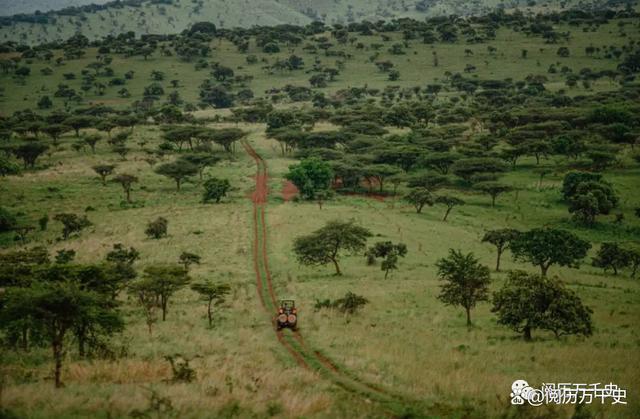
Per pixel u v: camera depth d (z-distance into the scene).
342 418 17.98
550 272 64.50
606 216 93.19
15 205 98.12
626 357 30.11
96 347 28.75
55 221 89.94
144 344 32.84
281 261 65.50
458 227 86.44
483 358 29.69
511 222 90.88
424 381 23.66
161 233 79.06
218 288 40.59
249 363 26.58
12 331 29.09
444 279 58.03
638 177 111.88
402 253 66.25
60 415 16.16
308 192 105.00
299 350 30.50
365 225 83.88
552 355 30.59
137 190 111.56
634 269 65.38
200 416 17.12
